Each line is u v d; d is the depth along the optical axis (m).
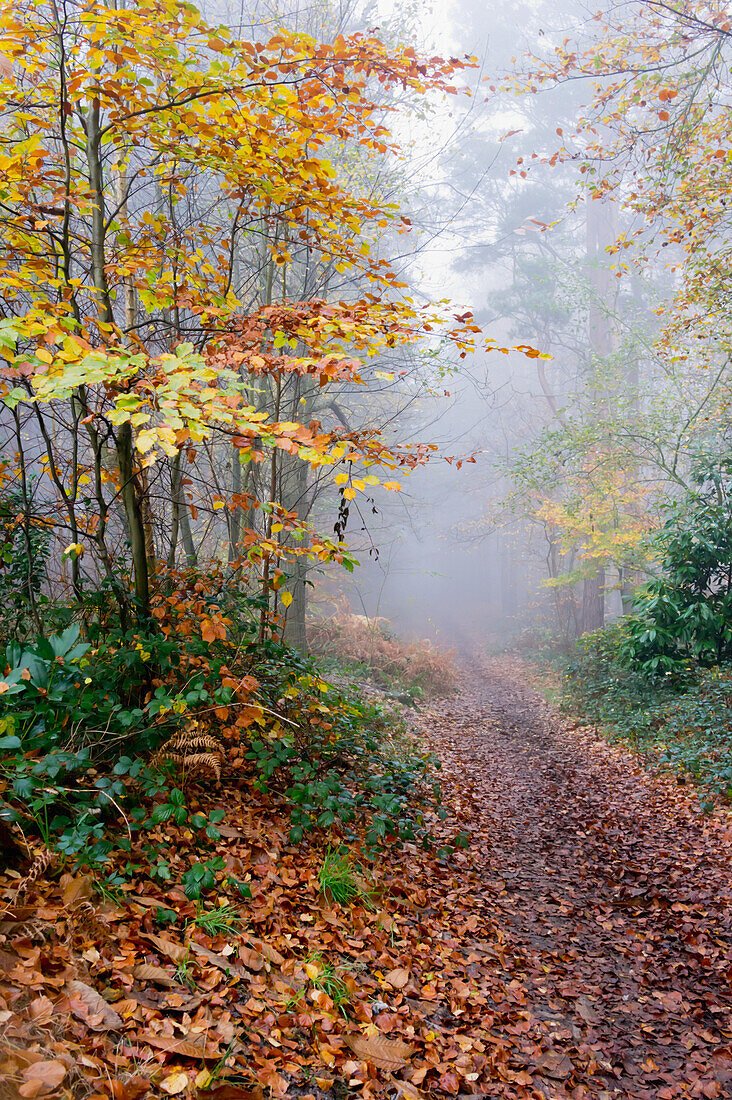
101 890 2.80
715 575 11.30
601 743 10.32
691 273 10.90
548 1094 2.87
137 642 4.04
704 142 8.92
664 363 15.49
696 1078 3.11
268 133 3.93
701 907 4.85
